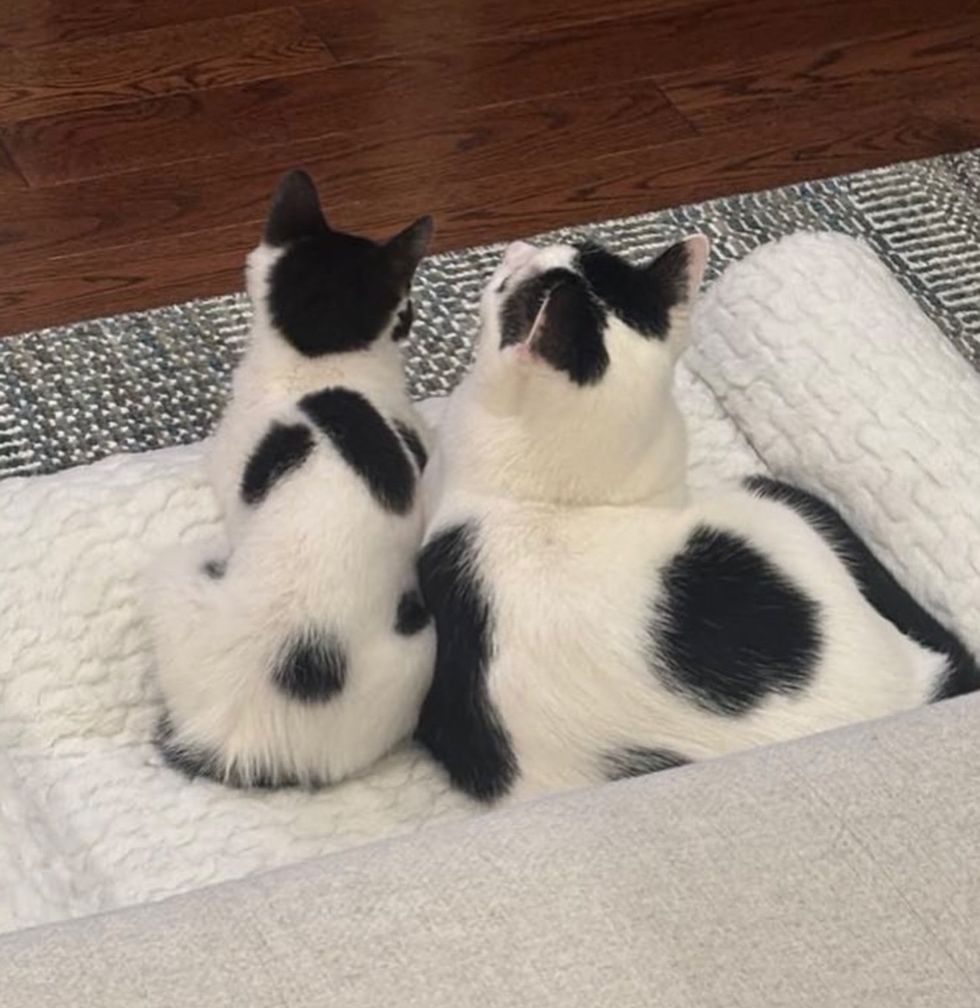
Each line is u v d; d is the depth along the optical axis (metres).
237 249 2.09
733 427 1.68
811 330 1.64
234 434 1.47
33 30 2.33
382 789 1.36
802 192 2.23
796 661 1.25
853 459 1.56
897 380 1.59
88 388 1.91
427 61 2.35
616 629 1.24
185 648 1.34
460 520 1.30
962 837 0.76
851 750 0.80
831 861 0.74
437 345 1.99
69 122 2.21
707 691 1.23
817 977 0.70
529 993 0.69
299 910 0.72
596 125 2.30
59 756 1.39
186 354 1.96
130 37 2.33
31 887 1.29
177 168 2.17
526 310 1.27
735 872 0.74
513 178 2.22
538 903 0.72
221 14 2.38
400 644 1.33
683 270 1.29
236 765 1.34
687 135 2.30
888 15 2.51
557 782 1.25
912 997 0.70
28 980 0.69
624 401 1.25
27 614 1.43
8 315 1.98
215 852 1.31
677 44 2.42
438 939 0.71
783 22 2.47
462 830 0.77
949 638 1.40
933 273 2.14
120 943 0.70
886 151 2.31
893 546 1.52
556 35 2.41
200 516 1.50
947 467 1.52
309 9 2.40
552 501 1.29
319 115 2.26
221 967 0.69
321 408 1.41
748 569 1.28
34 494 1.49
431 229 1.48
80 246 2.07
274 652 1.30
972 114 2.38
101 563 1.46
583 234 2.14
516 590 1.25
